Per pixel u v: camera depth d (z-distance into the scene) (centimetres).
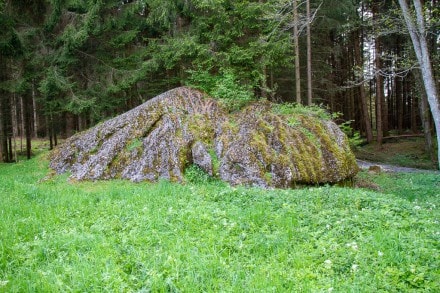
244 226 654
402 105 3659
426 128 2244
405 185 1398
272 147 1215
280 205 800
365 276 462
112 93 1917
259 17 1545
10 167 1566
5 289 433
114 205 811
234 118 1370
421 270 471
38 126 2684
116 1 1933
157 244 575
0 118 2097
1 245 551
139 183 1164
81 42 1762
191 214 713
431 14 1452
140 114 1392
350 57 3212
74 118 2592
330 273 477
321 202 828
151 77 1983
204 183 1143
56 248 556
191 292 425
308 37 1877
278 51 1546
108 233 633
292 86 2392
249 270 492
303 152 1202
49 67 1797
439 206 909
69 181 1225
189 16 1673
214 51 1570
